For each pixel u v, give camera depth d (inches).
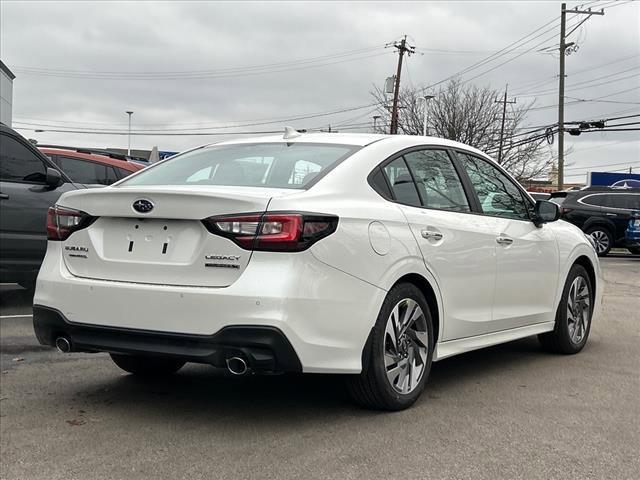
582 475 132.7
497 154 1647.4
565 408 175.2
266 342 137.1
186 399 179.3
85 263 159.6
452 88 1609.3
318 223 144.9
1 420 160.9
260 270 140.4
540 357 236.1
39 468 133.2
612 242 727.7
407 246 165.0
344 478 129.5
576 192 756.6
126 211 154.3
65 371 206.4
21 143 292.8
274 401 177.9
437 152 194.4
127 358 192.7
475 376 207.2
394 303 162.2
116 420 161.8
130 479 128.3
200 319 141.3
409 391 169.8
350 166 164.1
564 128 1312.7
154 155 659.4
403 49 1542.8
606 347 254.4
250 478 129.2
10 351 229.5
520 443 149.1
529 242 214.8
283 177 161.8
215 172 173.3
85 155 398.0
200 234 146.5
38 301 162.7
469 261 186.7
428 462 137.6
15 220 285.9
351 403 176.4
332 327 146.3
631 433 156.7
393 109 1553.9
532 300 218.1
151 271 150.0
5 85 1253.7
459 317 184.7
